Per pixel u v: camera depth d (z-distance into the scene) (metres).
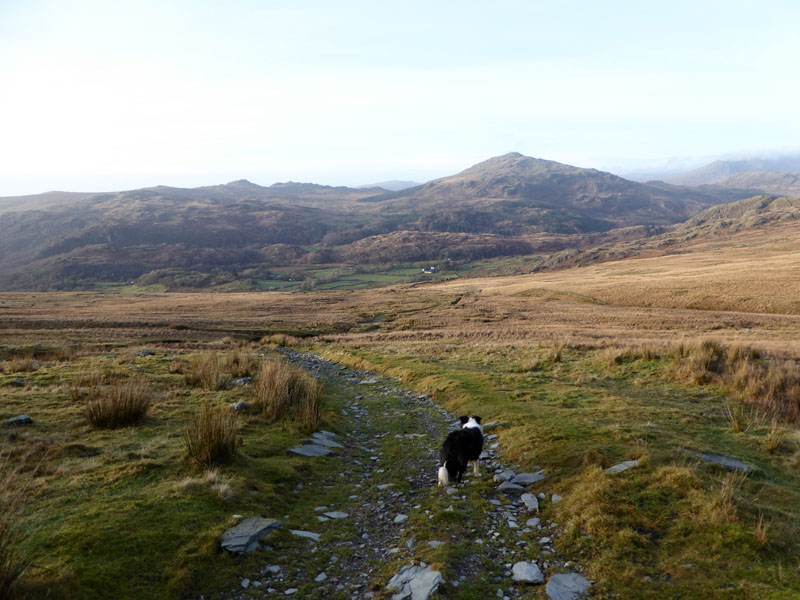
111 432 10.92
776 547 6.13
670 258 153.75
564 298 84.81
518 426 12.26
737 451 9.84
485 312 67.25
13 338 37.94
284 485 8.80
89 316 65.94
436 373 20.69
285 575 6.05
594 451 9.41
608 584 5.66
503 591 5.66
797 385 13.88
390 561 6.39
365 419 14.95
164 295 123.81
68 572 5.42
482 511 7.87
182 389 16.08
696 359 17.36
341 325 59.56
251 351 33.59
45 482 7.95
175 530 6.59
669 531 6.66
